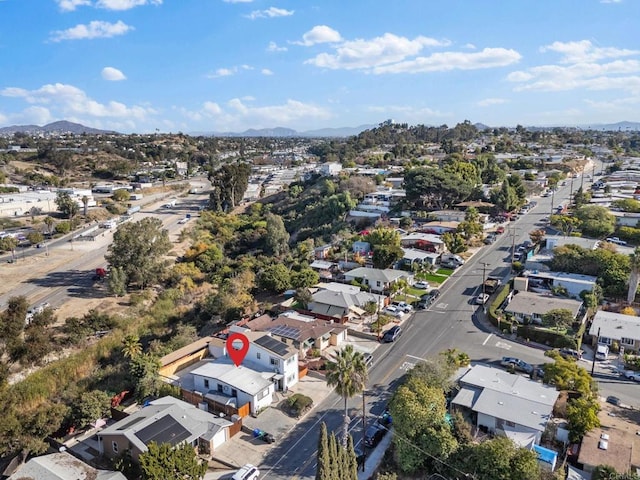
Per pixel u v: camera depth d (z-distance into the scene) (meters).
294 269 89.94
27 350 55.50
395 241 95.00
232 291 80.19
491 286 77.44
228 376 50.59
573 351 57.16
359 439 43.81
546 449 39.44
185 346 61.62
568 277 74.94
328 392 52.19
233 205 165.00
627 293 69.94
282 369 52.19
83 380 57.66
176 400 48.22
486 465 35.81
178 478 35.56
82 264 96.56
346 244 101.06
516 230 108.88
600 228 94.50
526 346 59.94
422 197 127.31
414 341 62.03
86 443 45.53
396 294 76.31
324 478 32.44
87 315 68.00
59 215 141.50
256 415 47.91
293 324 62.47
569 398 46.12
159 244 85.88
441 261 90.56
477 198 135.25
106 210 150.25
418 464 38.97
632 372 52.62
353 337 64.12
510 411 42.31
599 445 39.47
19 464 42.62
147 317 73.88
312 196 155.75
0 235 111.75
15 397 50.72
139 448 39.62
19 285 83.94
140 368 52.97
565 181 165.88
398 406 40.97
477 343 60.88
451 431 40.72
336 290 73.88
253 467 39.47
